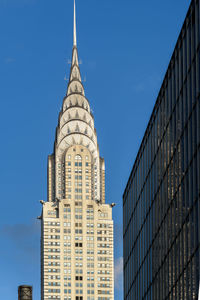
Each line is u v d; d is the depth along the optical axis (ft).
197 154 437.58
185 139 465.88
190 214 449.89
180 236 471.62
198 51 441.27
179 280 471.21
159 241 529.86
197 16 444.96
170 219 499.10
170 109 506.89
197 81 442.50
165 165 518.37
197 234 434.30
